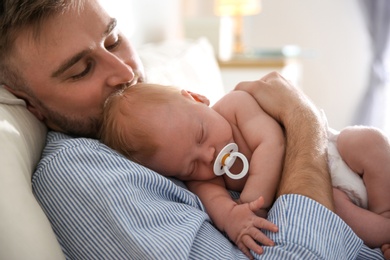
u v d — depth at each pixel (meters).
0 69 1.04
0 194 0.75
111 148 1.02
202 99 1.09
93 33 1.00
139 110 1.00
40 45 0.97
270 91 1.14
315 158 0.97
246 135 1.06
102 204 0.82
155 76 1.66
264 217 0.96
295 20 4.30
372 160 1.01
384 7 3.88
